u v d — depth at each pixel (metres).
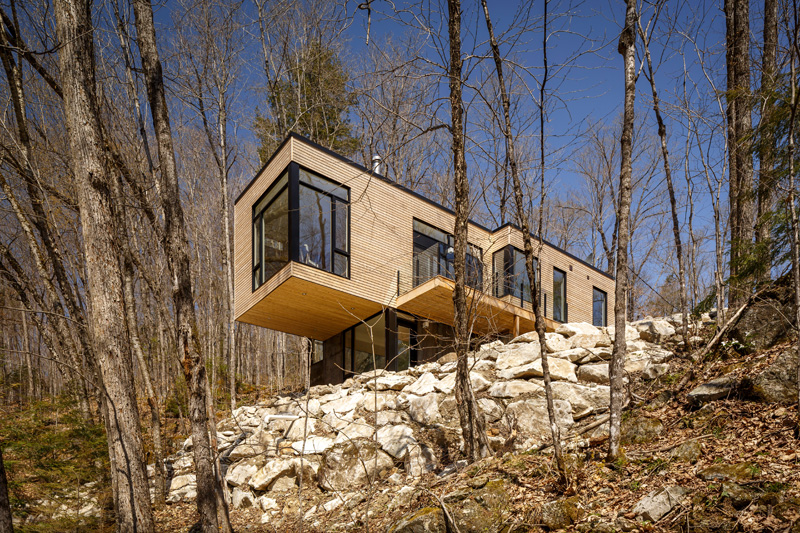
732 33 12.12
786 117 9.77
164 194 10.37
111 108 14.68
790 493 5.72
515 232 20.97
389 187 18.88
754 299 10.12
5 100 15.45
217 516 9.43
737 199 11.47
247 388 24.70
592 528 6.47
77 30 9.69
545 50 8.27
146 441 15.32
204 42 22.00
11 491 10.55
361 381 16.28
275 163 17.14
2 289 19.83
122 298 9.45
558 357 12.13
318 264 16.31
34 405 12.27
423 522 7.36
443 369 14.09
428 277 19.45
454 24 9.81
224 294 26.62
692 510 6.08
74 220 17.30
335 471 10.98
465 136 9.54
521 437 10.07
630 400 9.73
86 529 10.41
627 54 8.38
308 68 27.69
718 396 8.29
